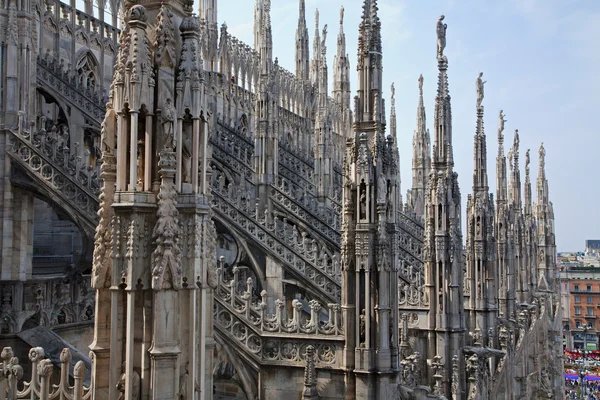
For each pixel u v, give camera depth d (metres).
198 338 10.55
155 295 9.95
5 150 24.80
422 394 20.09
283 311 22.33
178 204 10.43
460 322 31.31
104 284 10.52
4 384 12.76
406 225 59.59
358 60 20.75
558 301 83.31
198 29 10.91
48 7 40.00
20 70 26.30
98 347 10.50
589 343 166.12
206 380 12.37
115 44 47.88
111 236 10.44
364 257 19.45
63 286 24.23
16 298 22.14
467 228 40.00
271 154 45.22
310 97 87.06
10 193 24.73
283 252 33.69
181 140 10.50
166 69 10.52
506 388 38.12
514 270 59.66
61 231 30.38
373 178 19.73
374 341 19.39
